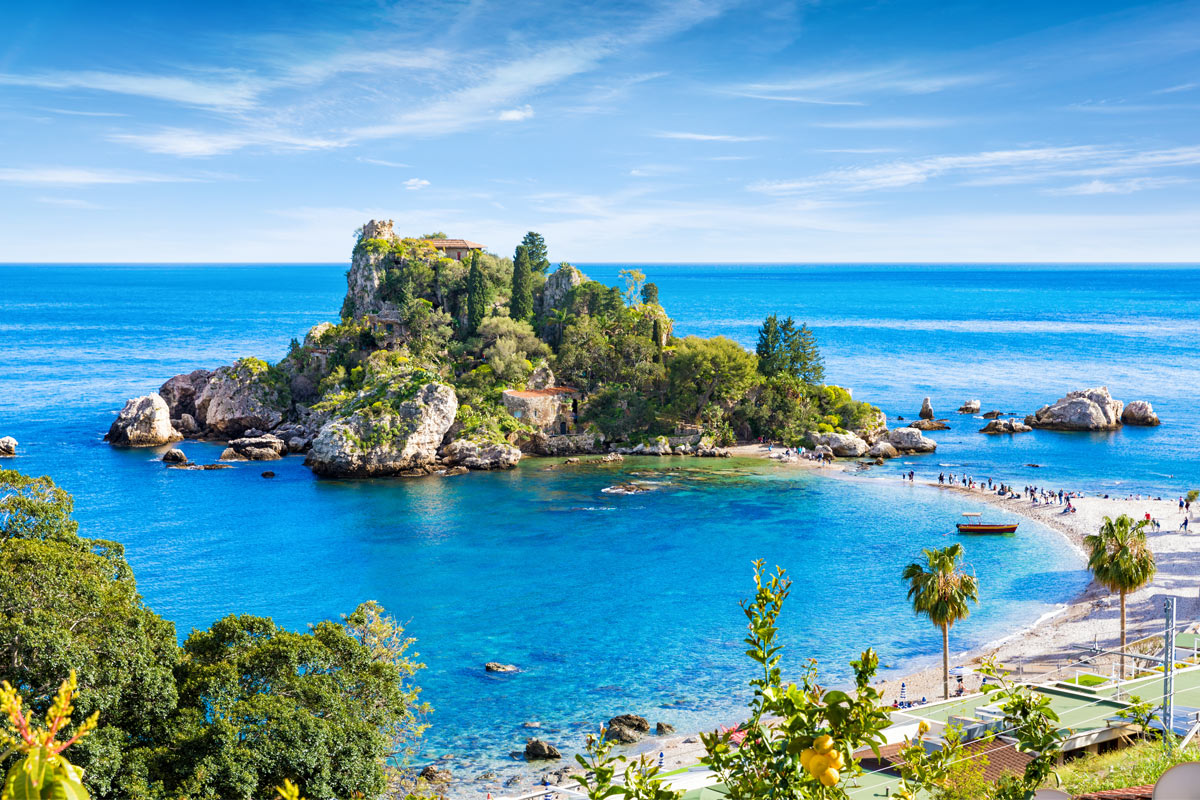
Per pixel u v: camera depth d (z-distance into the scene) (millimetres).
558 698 66250
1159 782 10328
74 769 5852
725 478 141500
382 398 150250
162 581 93062
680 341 184000
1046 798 11883
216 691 38031
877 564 98688
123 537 108500
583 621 82000
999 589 90125
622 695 66688
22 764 5766
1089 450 161750
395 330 179875
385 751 40031
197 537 108938
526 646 76312
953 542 106500
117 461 152375
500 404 162625
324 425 149000
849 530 112375
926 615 82750
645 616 83250
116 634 35344
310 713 37375
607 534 110562
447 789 53125
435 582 93000
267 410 171750
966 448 166375
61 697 6113
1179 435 175000
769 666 9477
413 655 74375
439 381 152250
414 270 187375
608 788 10195
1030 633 77250
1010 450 163375
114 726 34812
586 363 171250
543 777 54500
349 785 36844
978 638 76875
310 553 102938
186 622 81562
